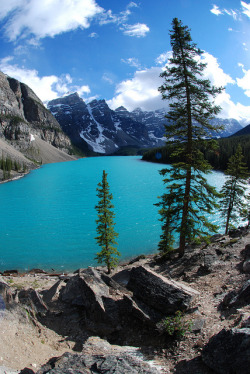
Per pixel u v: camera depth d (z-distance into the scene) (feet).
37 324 42.06
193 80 66.28
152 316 40.06
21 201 286.66
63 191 346.54
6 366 28.96
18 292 51.19
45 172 588.91
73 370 26.43
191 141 69.67
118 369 26.40
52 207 258.78
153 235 169.07
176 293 42.37
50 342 38.70
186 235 77.36
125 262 126.31
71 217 222.07
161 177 448.24
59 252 145.07
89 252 144.77
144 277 46.19
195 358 29.40
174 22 66.33
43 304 48.98
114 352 32.04
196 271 64.69
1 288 41.14
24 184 409.69
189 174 72.13
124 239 162.20
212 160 485.97
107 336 39.93
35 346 35.91
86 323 42.63
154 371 26.37
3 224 203.21
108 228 90.79
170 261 82.07
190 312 39.93
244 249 67.97
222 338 27.22
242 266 57.36
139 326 40.29
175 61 66.85
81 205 265.95
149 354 33.71
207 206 71.87
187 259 77.51
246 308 35.35
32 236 174.29
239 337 25.75
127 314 42.73
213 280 54.39
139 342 37.29
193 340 33.32
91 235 175.22
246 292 38.34
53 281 88.99
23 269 122.93
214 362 26.30
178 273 68.08
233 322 33.09
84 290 48.08
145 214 220.02
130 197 288.51
